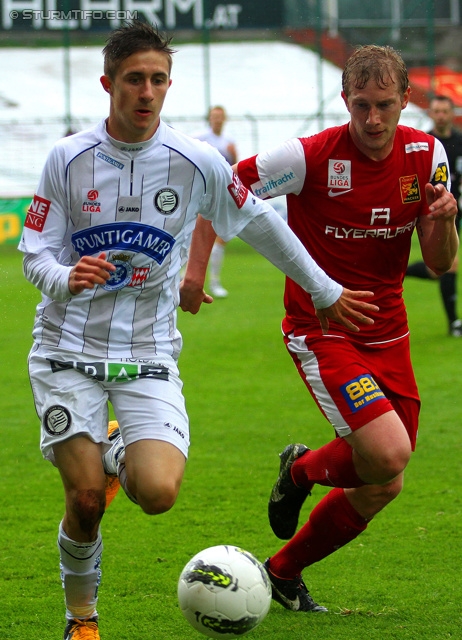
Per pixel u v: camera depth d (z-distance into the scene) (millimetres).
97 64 38562
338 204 5590
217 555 4676
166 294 5090
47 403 4832
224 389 11750
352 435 5238
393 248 5680
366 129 5266
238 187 5090
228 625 4543
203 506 7465
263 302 19016
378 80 5176
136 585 5840
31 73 38000
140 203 4855
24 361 13641
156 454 4691
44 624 5266
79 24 36500
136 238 4879
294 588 5531
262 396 11383
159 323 5105
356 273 5680
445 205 5223
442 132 14781
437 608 5418
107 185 4820
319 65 34969
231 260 26938
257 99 37656
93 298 4910
